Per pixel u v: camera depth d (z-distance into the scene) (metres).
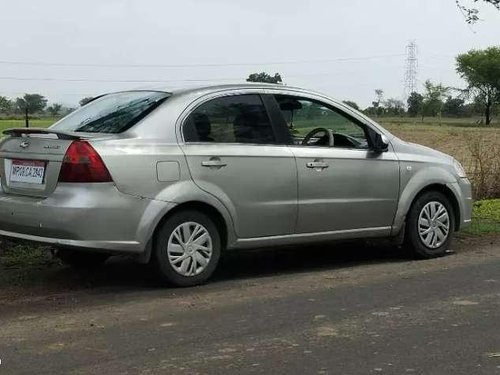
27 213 5.78
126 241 5.70
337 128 7.02
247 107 6.45
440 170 7.54
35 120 31.30
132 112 6.11
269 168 6.38
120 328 4.98
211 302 5.68
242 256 7.66
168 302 5.67
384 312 5.40
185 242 6.05
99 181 5.57
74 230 5.55
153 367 4.20
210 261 6.20
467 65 105.56
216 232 6.21
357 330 4.94
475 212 10.69
